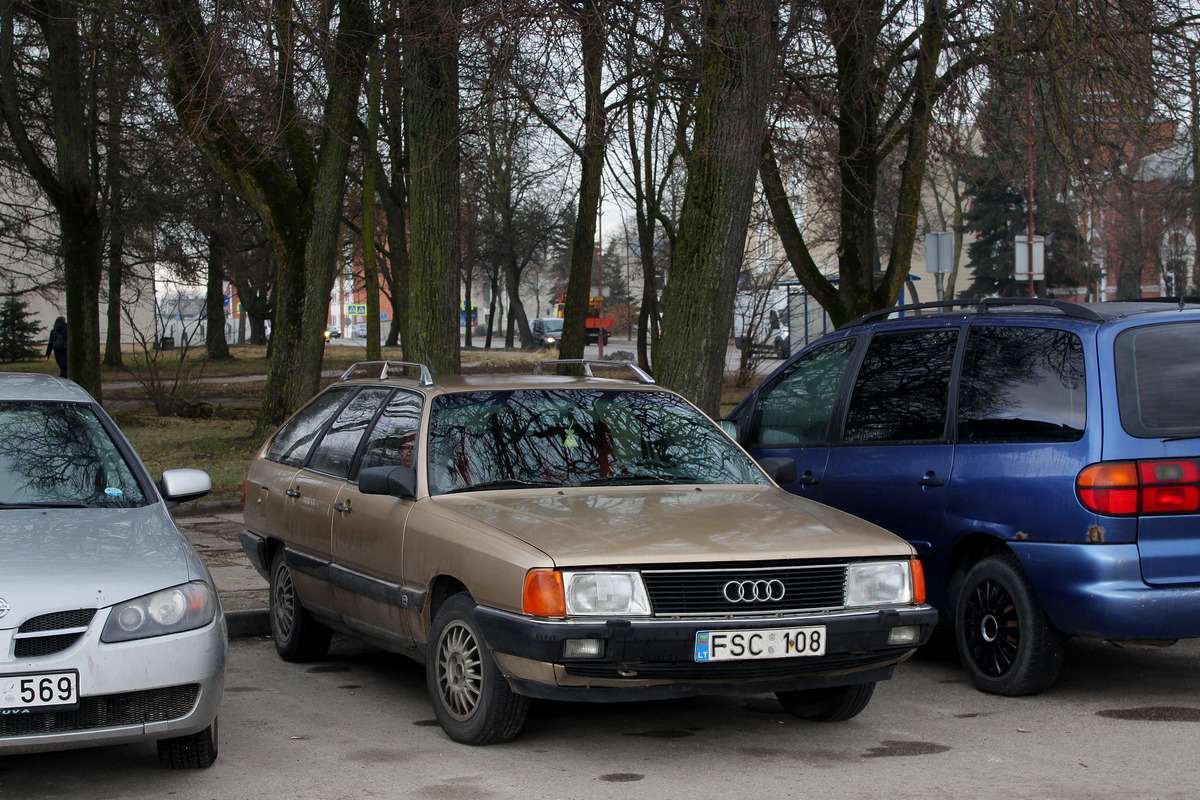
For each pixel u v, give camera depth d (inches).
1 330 1803.6
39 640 169.2
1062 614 229.9
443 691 211.3
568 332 759.1
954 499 253.0
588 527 200.8
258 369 1520.7
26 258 1221.1
